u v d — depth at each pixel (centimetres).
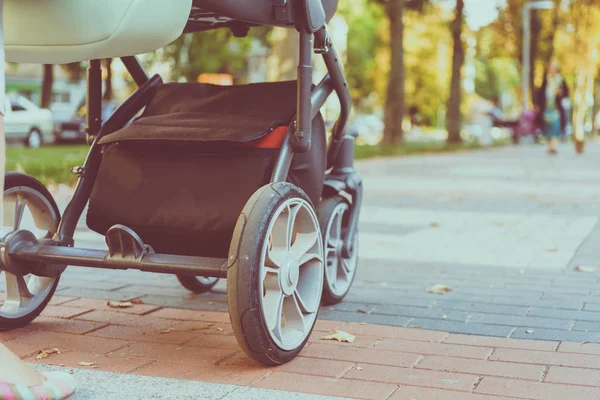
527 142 3019
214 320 367
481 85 6719
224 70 2845
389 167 1509
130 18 262
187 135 315
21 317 341
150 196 328
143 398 255
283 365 296
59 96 3528
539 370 293
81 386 266
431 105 5656
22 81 3556
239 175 318
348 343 330
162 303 404
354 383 276
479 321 370
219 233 316
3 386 226
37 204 348
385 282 463
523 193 980
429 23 4544
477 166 1554
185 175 325
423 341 334
